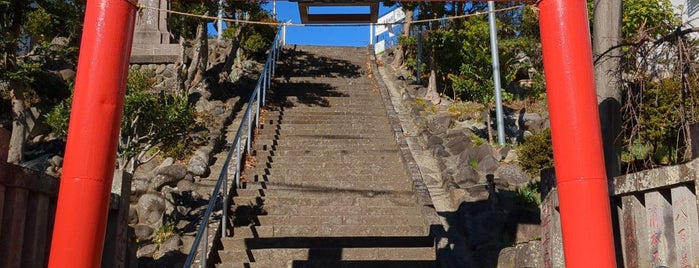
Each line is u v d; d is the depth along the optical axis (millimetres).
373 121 13148
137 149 8656
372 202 9055
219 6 13273
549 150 8906
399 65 18812
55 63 13961
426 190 9195
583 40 4113
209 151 10727
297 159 10734
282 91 15273
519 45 15250
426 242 7797
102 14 4109
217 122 12477
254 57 18891
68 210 3877
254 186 9555
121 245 5117
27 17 11195
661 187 3936
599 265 3855
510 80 13742
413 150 11805
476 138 12055
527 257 6359
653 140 6938
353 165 10461
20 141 10695
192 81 14594
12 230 3693
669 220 3900
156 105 8789
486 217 8258
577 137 3980
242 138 11617
